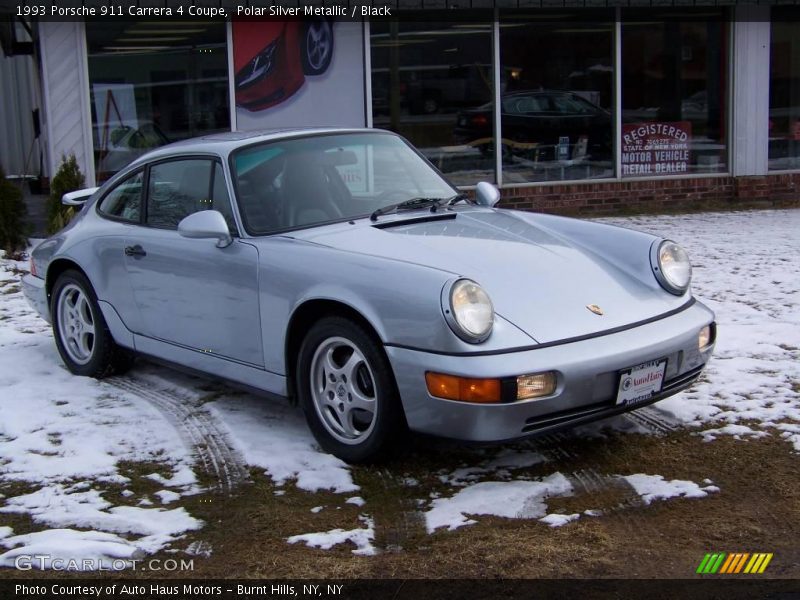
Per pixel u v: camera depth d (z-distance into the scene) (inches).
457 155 483.8
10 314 290.2
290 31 452.1
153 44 437.7
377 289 153.3
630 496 151.8
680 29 506.3
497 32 479.5
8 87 708.0
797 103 529.0
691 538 137.9
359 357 158.6
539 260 169.8
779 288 298.8
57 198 394.0
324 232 177.3
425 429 149.9
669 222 466.3
